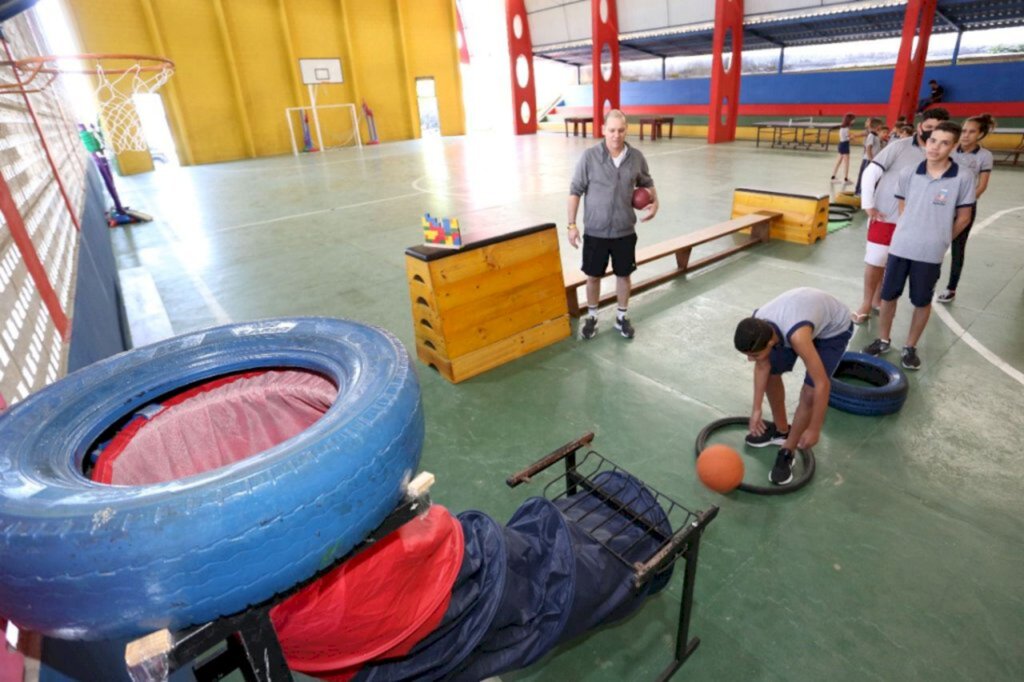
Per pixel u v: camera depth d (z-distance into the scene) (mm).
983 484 2846
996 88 14859
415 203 10766
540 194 11039
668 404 3725
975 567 2387
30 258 2369
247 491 913
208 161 20781
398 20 24156
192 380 1500
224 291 6395
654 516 2025
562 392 3924
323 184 13797
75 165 8141
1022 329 4480
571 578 1672
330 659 1362
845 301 5219
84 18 17219
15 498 931
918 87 14641
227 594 947
